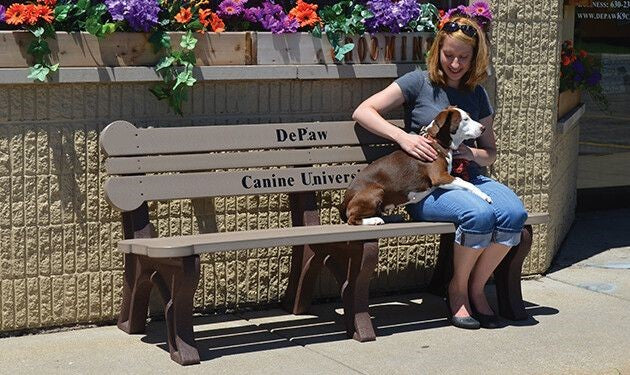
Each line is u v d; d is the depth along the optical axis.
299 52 5.55
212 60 5.34
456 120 5.28
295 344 5.10
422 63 5.88
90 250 5.23
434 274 6.05
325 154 5.53
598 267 6.78
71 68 5.02
